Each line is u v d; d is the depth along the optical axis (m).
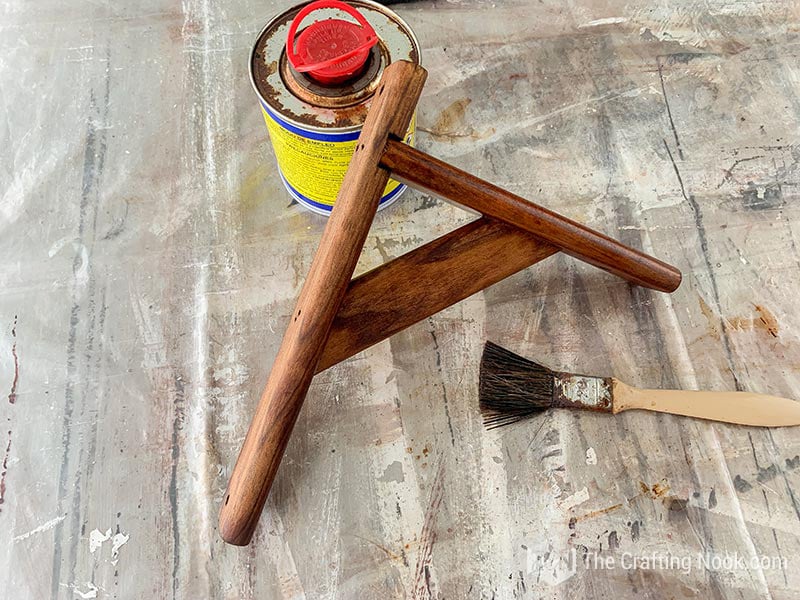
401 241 0.85
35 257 0.84
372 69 0.67
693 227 0.85
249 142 0.90
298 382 0.62
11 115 0.92
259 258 0.84
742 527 0.70
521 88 0.94
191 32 0.97
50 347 0.79
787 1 0.99
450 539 0.70
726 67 0.95
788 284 0.81
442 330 0.79
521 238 0.69
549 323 0.80
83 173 0.88
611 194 0.87
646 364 0.78
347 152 0.69
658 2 0.99
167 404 0.76
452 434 0.74
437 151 0.90
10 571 0.69
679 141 0.90
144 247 0.84
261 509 0.64
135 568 0.69
